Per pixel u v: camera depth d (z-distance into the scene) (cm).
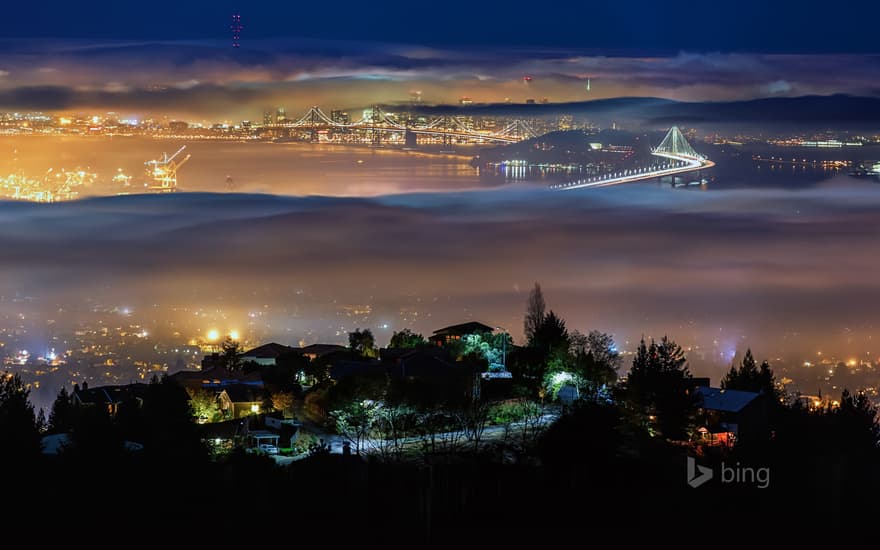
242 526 5859
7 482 6062
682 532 5981
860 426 7438
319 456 6838
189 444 7012
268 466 6862
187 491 6272
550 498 6419
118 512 5931
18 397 6912
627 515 6125
